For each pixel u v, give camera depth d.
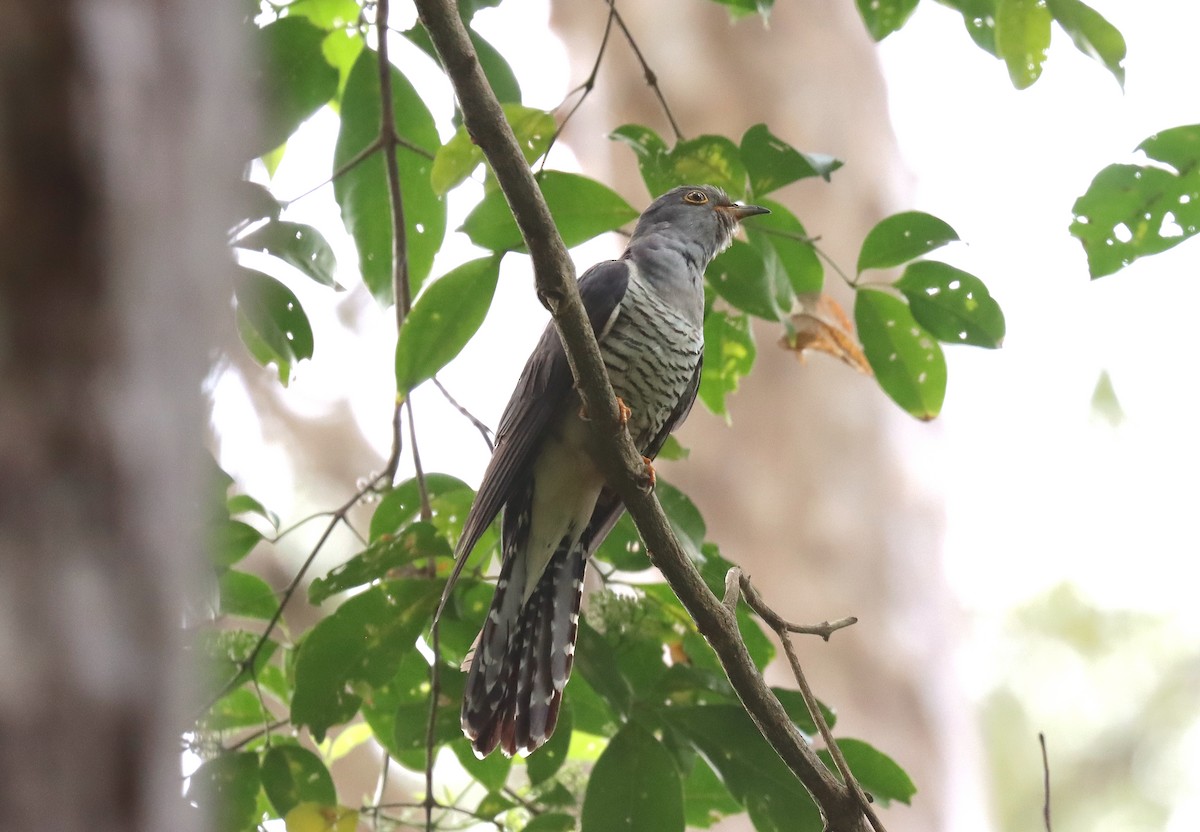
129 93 2.24
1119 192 8.20
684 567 7.04
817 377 14.77
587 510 8.65
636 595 8.54
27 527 2.09
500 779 9.23
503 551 8.69
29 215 2.17
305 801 8.22
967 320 8.88
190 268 2.31
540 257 6.41
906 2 9.62
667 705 8.07
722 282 9.09
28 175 2.17
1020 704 22.67
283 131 9.11
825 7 16.06
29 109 2.18
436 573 8.78
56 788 2.05
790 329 9.37
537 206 6.28
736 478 14.52
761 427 14.64
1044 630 23.11
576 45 16.09
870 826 6.91
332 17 9.18
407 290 9.10
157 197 2.27
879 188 15.48
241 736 9.16
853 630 13.95
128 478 2.18
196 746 7.73
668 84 15.48
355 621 8.00
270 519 8.66
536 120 8.14
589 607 8.63
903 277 8.84
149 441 2.21
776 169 8.44
